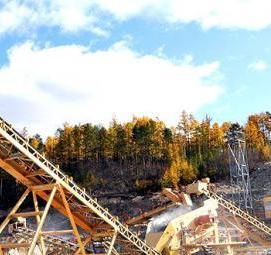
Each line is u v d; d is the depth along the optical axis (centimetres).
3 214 10156
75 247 3888
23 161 2784
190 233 3662
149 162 11806
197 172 10631
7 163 2764
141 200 9512
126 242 3259
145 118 13438
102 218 3052
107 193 10406
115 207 9406
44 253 2752
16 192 10775
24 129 12975
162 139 12338
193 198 4378
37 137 14512
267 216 6831
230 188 8762
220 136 11988
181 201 3994
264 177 9244
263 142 11712
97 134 12500
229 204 4400
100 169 11775
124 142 12194
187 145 12812
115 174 11369
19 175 2817
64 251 3825
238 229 4309
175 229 3594
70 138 12544
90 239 3278
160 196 9462
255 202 7706
